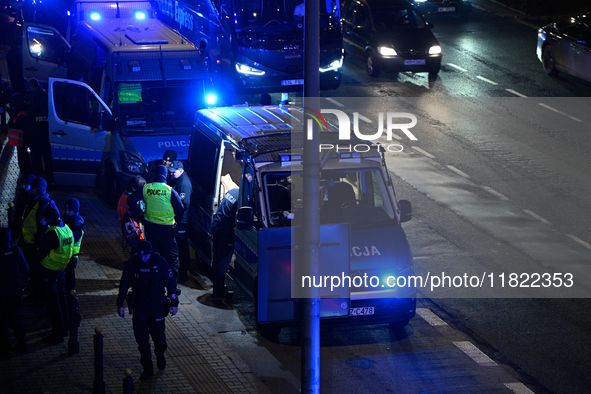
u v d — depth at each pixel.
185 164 23.36
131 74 24.00
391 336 16.91
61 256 15.34
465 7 49.91
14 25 45.53
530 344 16.52
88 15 28.62
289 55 31.28
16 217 18.19
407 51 36.88
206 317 17.55
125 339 16.02
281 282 15.70
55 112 24.02
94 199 25.00
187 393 13.95
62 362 14.88
